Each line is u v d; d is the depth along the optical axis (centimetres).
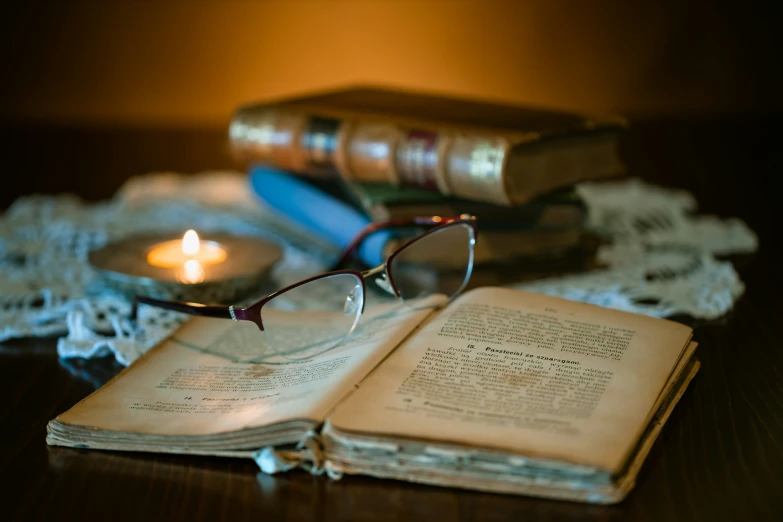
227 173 117
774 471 65
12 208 103
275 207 100
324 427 64
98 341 76
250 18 146
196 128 144
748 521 61
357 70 152
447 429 63
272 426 64
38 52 144
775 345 77
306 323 76
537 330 72
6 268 89
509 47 154
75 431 66
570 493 62
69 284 86
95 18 144
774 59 157
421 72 154
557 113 92
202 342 74
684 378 71
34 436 68
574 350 70
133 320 79
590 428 63
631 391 66
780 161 122
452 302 76
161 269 81
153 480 64
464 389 66
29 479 64
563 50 155
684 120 150
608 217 101
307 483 64
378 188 89
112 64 147
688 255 91
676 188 111
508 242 88
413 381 67
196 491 63
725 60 158
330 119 92
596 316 73
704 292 83
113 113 150
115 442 66
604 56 156
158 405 67
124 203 105
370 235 85
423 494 63
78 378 73
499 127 85
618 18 154
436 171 85
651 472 64
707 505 62
